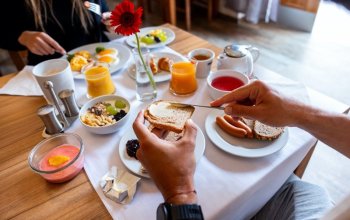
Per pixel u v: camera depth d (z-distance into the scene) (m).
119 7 0.71
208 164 0.64
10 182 0.63
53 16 1.34
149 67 0.89
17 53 1.75
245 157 0.64
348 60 2.45
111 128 0.73
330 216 0.49
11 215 0.56
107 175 0.62
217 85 0.86
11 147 0.73
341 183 1.43
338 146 0.59
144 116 0.64
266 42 2.83
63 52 1.12
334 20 3.08
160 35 1.27
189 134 0.54
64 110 0.85
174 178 0.48
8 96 0.95
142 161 0.52
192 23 3.39
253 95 0.64
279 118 0.60
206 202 0.55
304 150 0.70
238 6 3.27
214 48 1.17
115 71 1.05
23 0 1.26
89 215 0.55
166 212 0.44
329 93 2.06
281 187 0.79
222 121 0.72
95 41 1.48
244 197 0.58
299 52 2.61
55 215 0.56
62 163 0.64
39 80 0.83
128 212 0.55
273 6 3.11
